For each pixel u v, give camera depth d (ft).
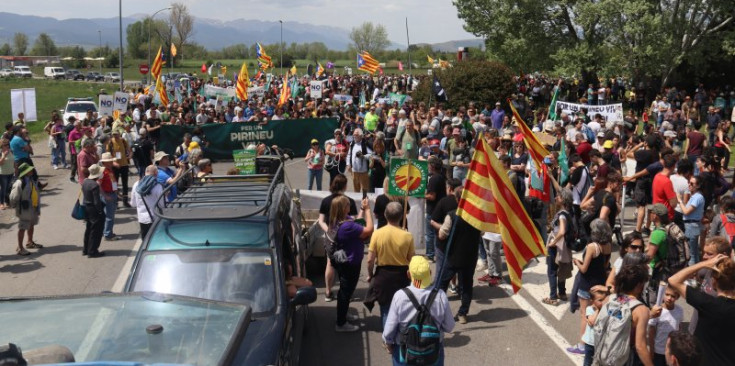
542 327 28.73
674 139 63.05
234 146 80.23
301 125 81.35
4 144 55.26
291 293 22.12
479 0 128.36
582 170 39.58
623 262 22.02
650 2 113.29
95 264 38.88
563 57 118.73
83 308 14.08
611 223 33.27
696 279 24.73
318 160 55.01
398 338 19.89
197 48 531.09
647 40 110.73
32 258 40.37
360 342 27.32
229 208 24.64
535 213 35.73
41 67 470.80
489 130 50.67
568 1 119.75
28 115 85.30
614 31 113.60
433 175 36.60
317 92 112.06
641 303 19.19
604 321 19.39
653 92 123.75
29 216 40.86
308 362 25.43
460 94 102.63
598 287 22.40
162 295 15.23
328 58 509.35
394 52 409.69
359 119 79.51
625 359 19.06
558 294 32.07
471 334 28.12
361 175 52.90
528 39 125.18
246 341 18.63
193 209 24.63
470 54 173.06
